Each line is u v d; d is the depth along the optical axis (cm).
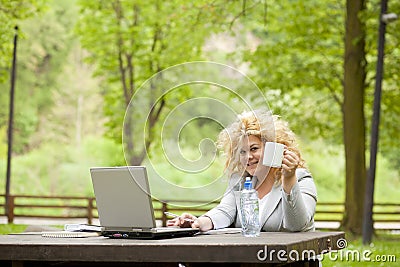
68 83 4481
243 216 517
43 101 4438
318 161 4300
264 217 566
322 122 2530
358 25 2025
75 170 4297
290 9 2230
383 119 2320
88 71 4516
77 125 4453
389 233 2148
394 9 2006
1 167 4228
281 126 569
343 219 2012
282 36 3456
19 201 4134
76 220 2739
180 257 430
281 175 565
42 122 4422
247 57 2220
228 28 1964
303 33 2198
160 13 2306
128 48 2584
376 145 1775
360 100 2025
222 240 461
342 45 2377
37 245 455
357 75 2028
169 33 2353
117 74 2917
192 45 2108
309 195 565
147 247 436
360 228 1983
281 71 2217
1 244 460
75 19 4528
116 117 2753
